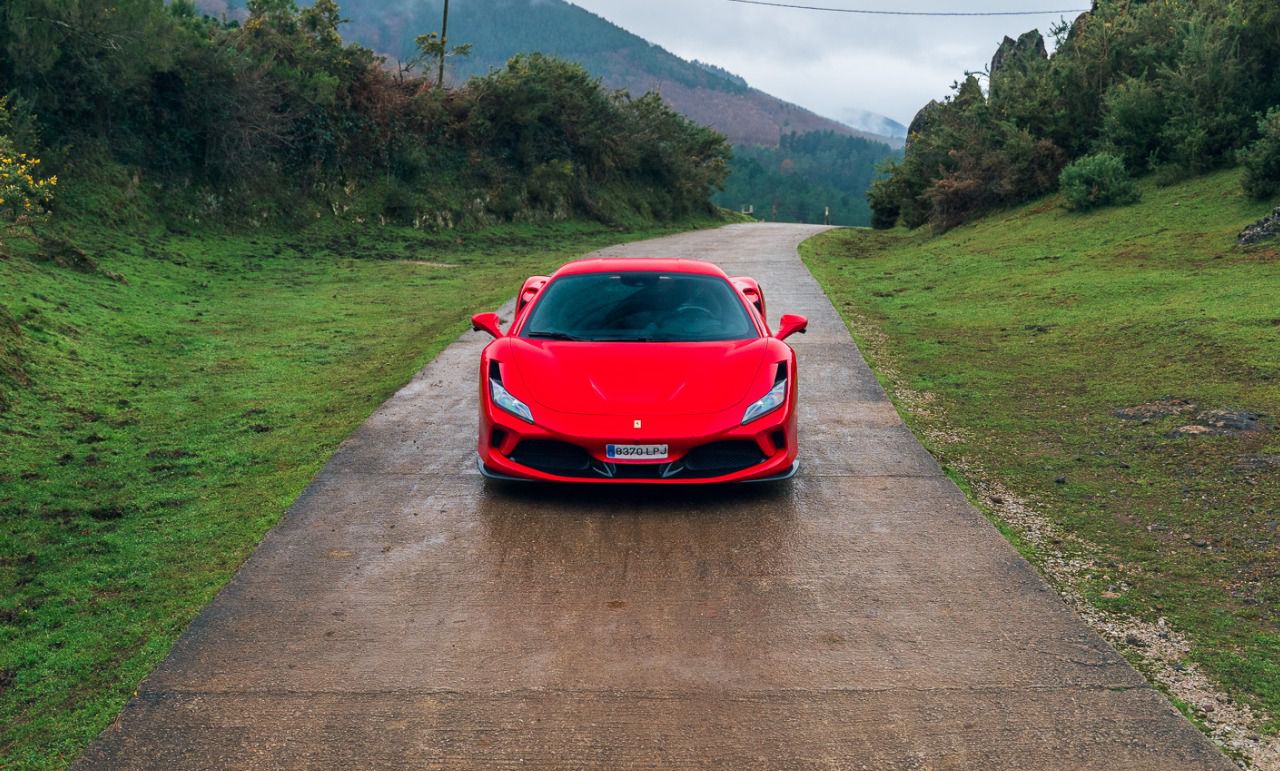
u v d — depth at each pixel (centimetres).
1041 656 358
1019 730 310
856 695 332
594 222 4109
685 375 522
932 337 1058
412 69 3644
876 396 774
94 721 322
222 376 929
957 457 614
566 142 4197
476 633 380
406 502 531
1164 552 455
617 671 350
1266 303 986
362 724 317
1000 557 451
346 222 2820
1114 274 1353
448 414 728
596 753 300
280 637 378
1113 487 549
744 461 511
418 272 1991
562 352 547
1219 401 685
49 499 570
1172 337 907
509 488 552
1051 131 2512
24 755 305
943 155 3372
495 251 2691
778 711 323
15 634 395
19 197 1423
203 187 2359
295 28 2958
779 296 1411
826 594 412
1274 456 568
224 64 2405
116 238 1891
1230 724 312
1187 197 1870
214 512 533
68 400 804
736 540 472
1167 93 2141
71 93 2016
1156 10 2552
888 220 4434
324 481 570
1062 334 1002
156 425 749
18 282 1178
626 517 504
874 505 521
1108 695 330
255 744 306
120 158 2147
